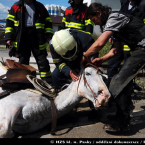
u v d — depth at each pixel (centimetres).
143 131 276
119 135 263
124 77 245
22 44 409
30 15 402
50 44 298
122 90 259
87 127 287
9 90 254
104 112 349
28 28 404
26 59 423
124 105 262
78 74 281
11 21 404
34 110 245
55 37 267
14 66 296
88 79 253
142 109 364
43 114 256
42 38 416
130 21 234
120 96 260
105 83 271
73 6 424
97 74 253
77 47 273
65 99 269
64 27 452
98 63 284
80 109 361
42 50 420
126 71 244
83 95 260
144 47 241
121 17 229
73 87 268
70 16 429
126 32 241
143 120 315
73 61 297
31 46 418
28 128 256
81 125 294
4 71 291
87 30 404
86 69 255
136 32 236
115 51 290
